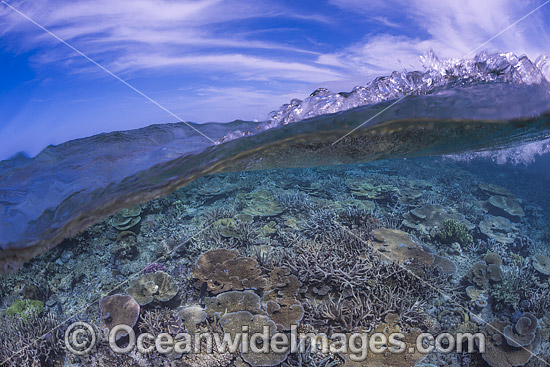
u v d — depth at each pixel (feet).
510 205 34.09
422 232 26.37
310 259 19.76
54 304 19.42
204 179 36.94
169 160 11.66
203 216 28.19
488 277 20.95
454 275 21.84
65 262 22.09
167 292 18.22
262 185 36.96
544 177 50.52
